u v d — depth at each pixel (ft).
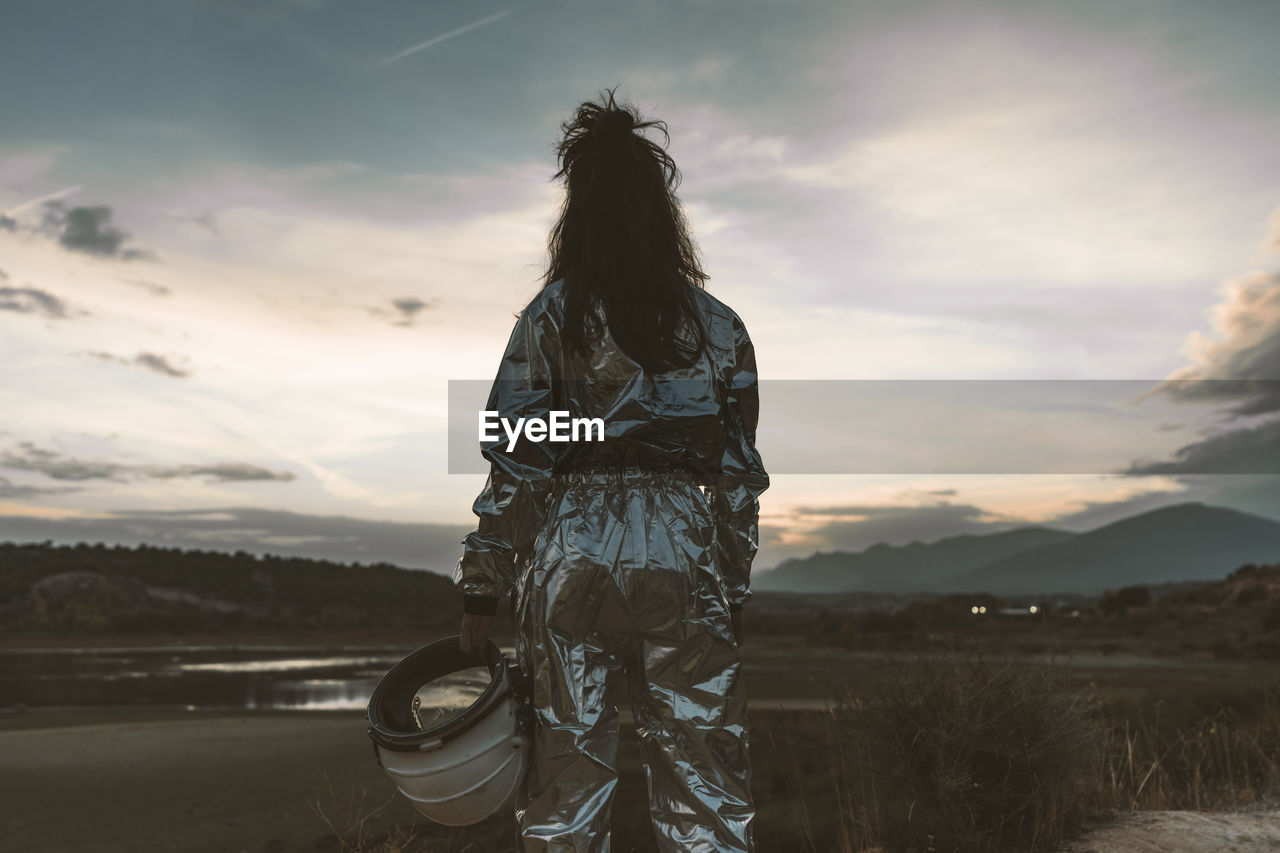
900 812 12.48
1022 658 13.11
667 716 5.82
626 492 6.00
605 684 5.88
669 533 5.93
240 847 23.77
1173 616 231.30
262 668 163.22
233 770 40.42
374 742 6.30
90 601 371.76
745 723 6.04
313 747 48.55
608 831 5.82
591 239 6.26
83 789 35.81
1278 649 142.82
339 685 115.44
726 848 5.69
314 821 26.73
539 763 5.83
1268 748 18.63
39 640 312.91
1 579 383.04
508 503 6.03
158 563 427.33
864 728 13.03
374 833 17.08
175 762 43.29
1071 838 12.07
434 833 18.71
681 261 6.55
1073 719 12.69
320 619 381.19
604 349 6.07
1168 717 22.61
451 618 405.59
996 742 12.11
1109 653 150.71
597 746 5.80
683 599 5.83
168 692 104.06
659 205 6.42
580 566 5.81
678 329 6.20
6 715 71.72
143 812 30.25
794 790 25.21
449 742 6.00
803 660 118.73
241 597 411.75
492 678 6.29
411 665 6.96
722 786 5.83
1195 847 11.11
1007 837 12.26
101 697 96.53
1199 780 15.81
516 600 6.33
